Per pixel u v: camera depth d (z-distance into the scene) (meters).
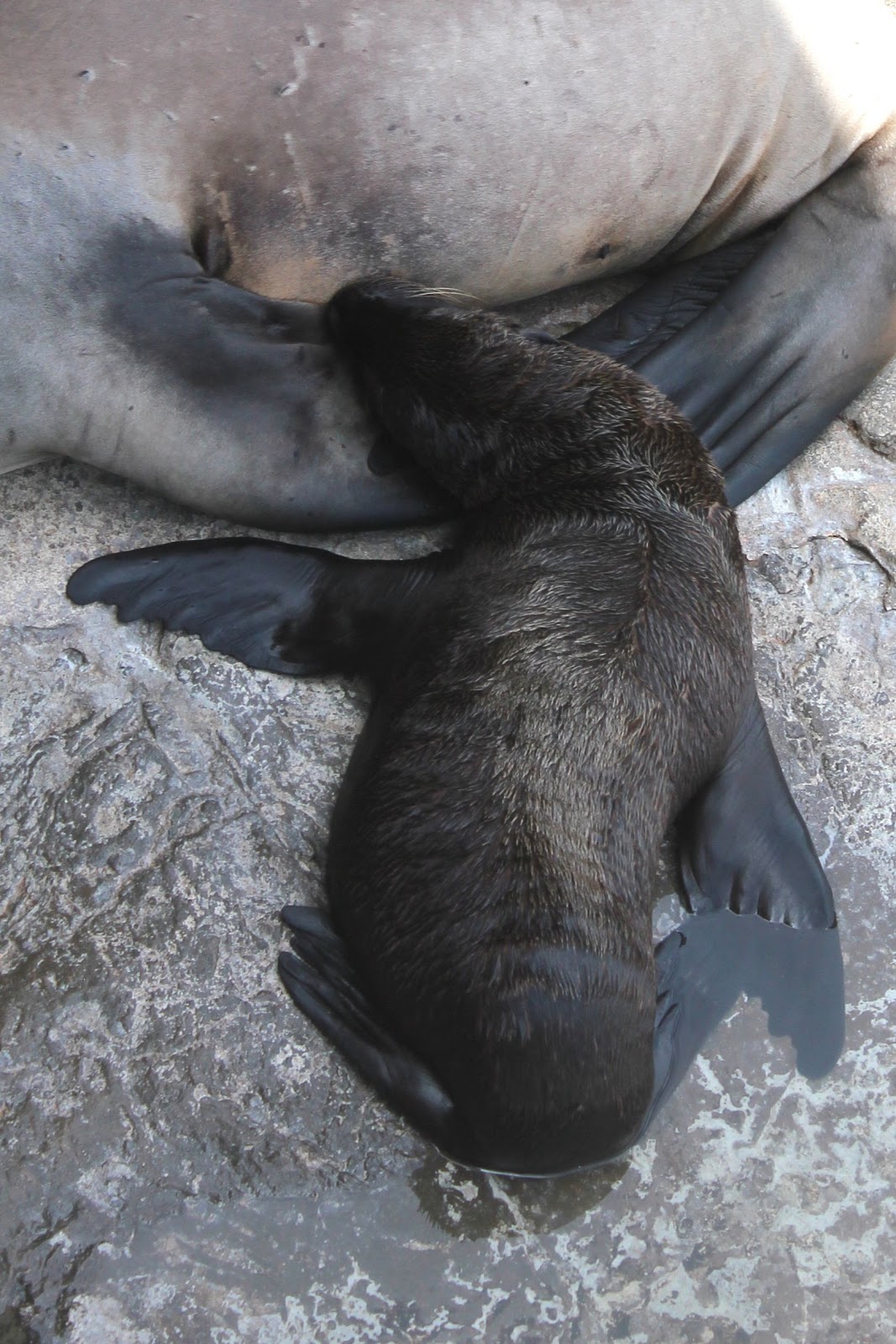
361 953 2.30
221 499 2.50
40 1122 2.26
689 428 2.51
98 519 2.53
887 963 2.42
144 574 2.48
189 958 2.34
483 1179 2.28
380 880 2.30
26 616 2.47
